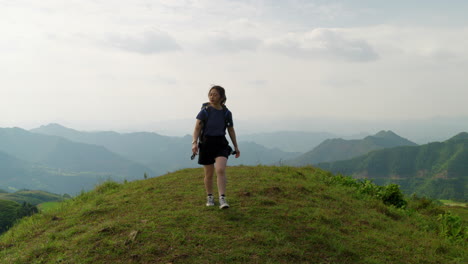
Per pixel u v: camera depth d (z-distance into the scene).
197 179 9.12
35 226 6.16
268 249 4.29
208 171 5.76
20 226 6.50
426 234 6.62
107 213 6.09
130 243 4.30
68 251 4.30
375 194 9.76
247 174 9.92
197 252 4.08
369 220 6.53
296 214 5.78
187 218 5.23
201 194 6.99
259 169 11.68
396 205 9.45
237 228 4.88
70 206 7.86
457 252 5.62
